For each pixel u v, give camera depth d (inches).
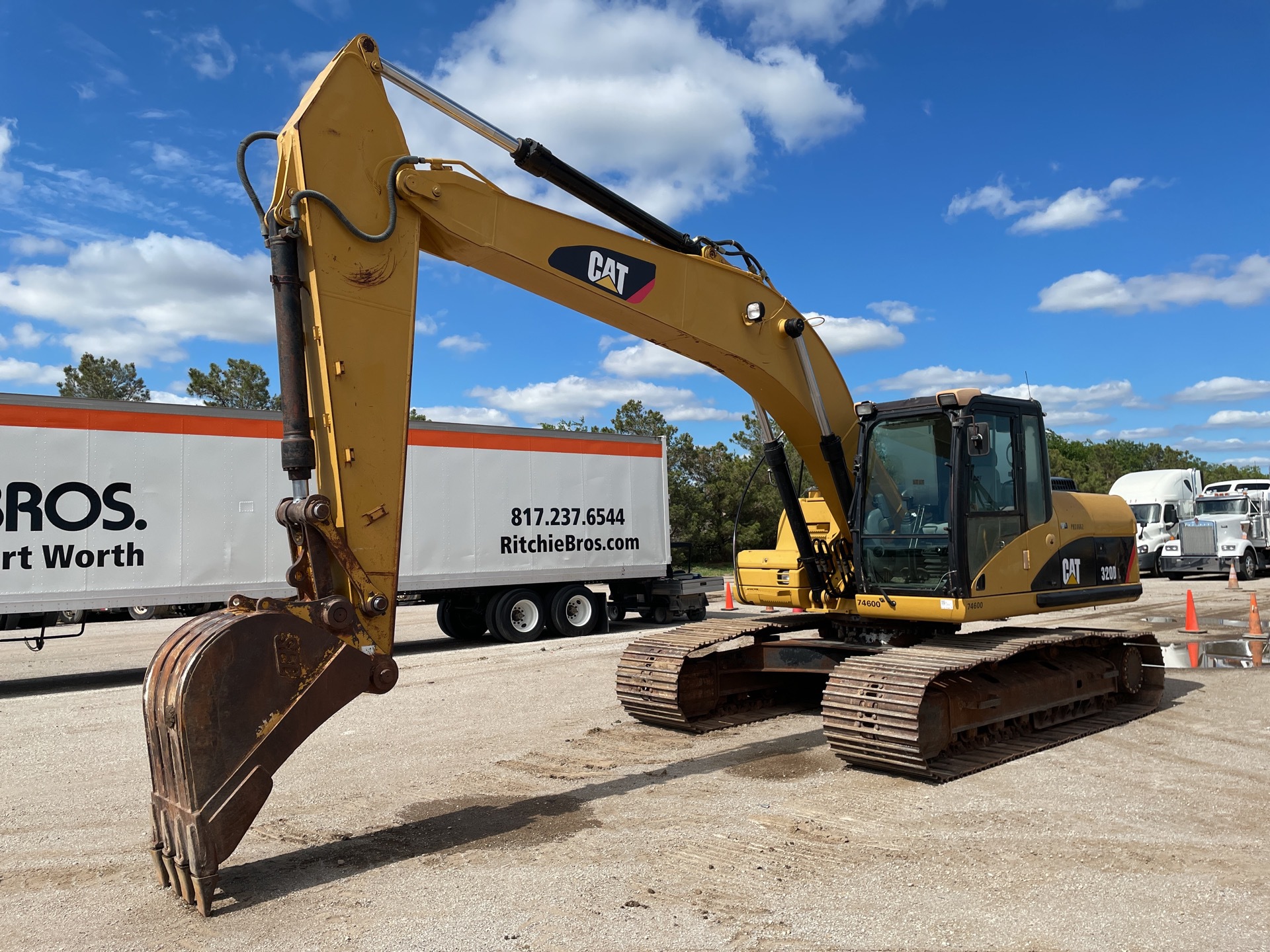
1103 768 259.9
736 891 173.3
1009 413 298.4
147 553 466.6
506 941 153.7
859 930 155.1
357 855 199.5
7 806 245.4
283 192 200.2
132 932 162.1
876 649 299.1
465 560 585.6
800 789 244.2
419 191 210.5
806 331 303.1
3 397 432.8
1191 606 539.5
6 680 498.6
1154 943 147.5
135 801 250.4
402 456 208.5
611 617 724.7
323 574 195.5
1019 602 295.6
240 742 174.9
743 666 342.0
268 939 157.1
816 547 334.3
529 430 623.5
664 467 707.4
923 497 293.3
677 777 259.1
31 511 436.1
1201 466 2787.9
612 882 179.5
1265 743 287.6
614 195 255.1
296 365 195.8
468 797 243.1
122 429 462.9
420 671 472.4
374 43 210.8
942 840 200.7
